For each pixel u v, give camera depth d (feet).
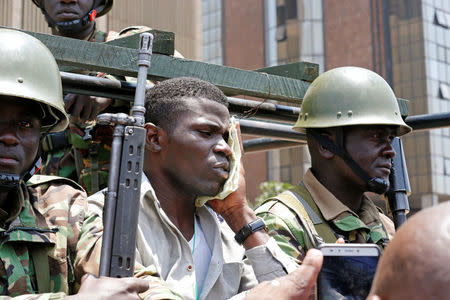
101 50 7.99
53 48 7.74
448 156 54.75
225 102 7.50
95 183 9.39
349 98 9.38
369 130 9.27
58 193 7.27
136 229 5.80
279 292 4.96
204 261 7.40
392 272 2.57
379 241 9.36
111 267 5.67
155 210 7.09
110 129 8.78
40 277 6.64
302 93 9.95
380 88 9.54
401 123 9.44
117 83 8.33
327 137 9.44
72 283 6.84
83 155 9.62
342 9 52.13
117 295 5.33
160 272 6.83
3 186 6.56
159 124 7.29
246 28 57.00
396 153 10.11
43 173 10.28
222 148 7.15
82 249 6.76
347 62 51.72
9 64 6.70
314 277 4.99
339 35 52.06
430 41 52.60
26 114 6.70
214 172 7.12
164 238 7.06
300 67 10.00
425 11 52.75
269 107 9.99
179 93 7.29
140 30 10.83
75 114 9.44
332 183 9.37
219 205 7.44
